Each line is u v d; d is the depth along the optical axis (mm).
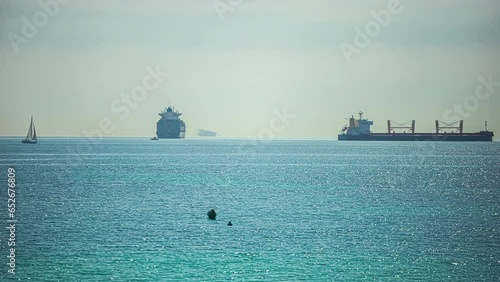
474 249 139375
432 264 126938
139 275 118688
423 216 184625
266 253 135000
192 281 115312
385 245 142875
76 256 132250
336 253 135375
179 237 150750
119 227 164000
